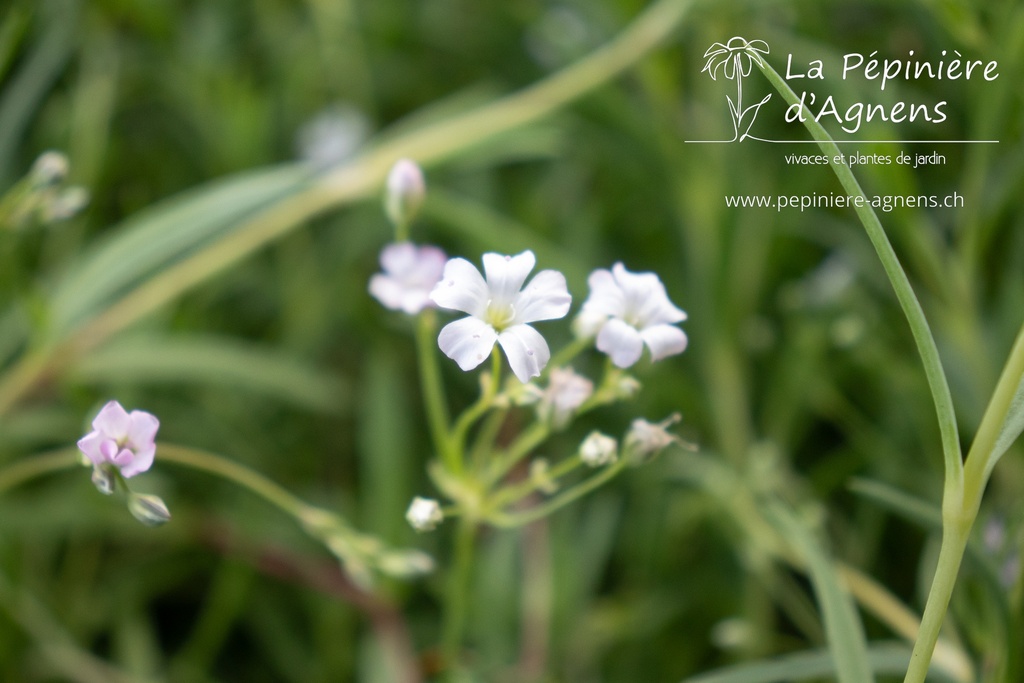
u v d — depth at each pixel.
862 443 0.25
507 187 0.31
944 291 0.24
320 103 0.33
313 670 0.25
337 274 0.28
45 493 0.26
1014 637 0.19
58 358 0.24
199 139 0.30
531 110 0.26
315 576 0.24
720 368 0.25
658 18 0.26
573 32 0.29
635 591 0.25
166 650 0.26
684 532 0.25
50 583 0.25
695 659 0.25
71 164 0.28
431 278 0.21
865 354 0.25
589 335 0.20
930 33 0.25
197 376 0.25
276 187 0.24
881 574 0.25
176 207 0.24
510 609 0.24
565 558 0.24
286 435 0.28
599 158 0.28
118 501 0.25
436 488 0.26
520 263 0.18
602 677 0.25
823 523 0.24
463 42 0.32
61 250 0.28
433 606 0.25
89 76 0.28
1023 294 0.24
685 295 0.26
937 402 0.18
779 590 0.24
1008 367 0.17
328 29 0.30
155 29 0.29
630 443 0.20
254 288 0.30
